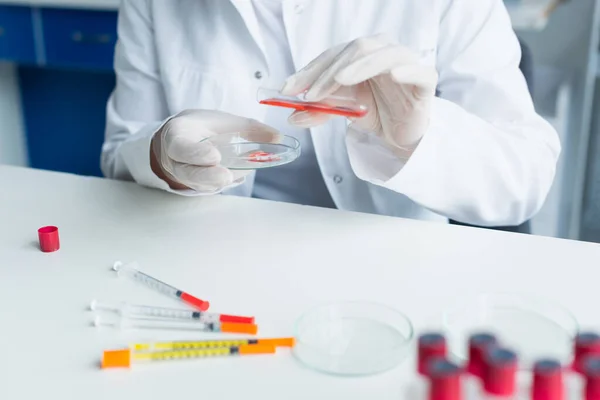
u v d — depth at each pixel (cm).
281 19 115
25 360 61
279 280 74
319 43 115
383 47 78
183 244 83
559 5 190
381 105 85
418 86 79
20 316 68
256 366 60
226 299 70
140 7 122
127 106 126
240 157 85
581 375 52
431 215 119
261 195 124
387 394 56
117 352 60
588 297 70
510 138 99
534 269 76
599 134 203
